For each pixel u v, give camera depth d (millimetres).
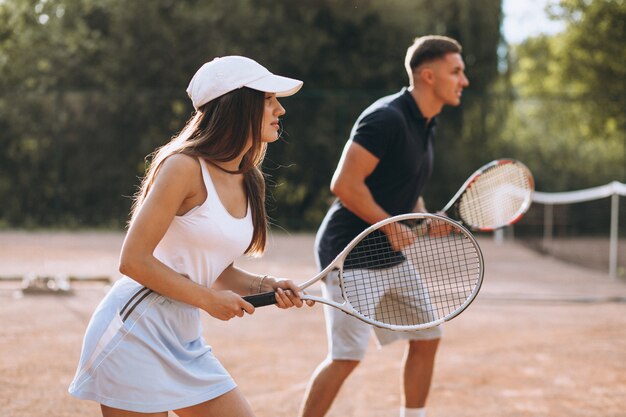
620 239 17031
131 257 2479
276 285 2951
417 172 4070
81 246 14359
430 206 18156
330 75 19719
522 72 25094
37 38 19672
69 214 17641
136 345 2549
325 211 17906
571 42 21766
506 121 18531
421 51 4070
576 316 8352
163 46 19031
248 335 7098
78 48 19625
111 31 19484
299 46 19281
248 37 19250
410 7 19797
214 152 2613
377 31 19812
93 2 19781
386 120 3865
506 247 15969
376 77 19688
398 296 3916
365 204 3832
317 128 17625
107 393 2543
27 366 5793
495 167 4699
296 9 19719
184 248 2594
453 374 5863
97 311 2617
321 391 3895
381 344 3967
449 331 7492
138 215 2504
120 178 17688
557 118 18969
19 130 17531
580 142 18875
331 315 3920
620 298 9422
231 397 2691
